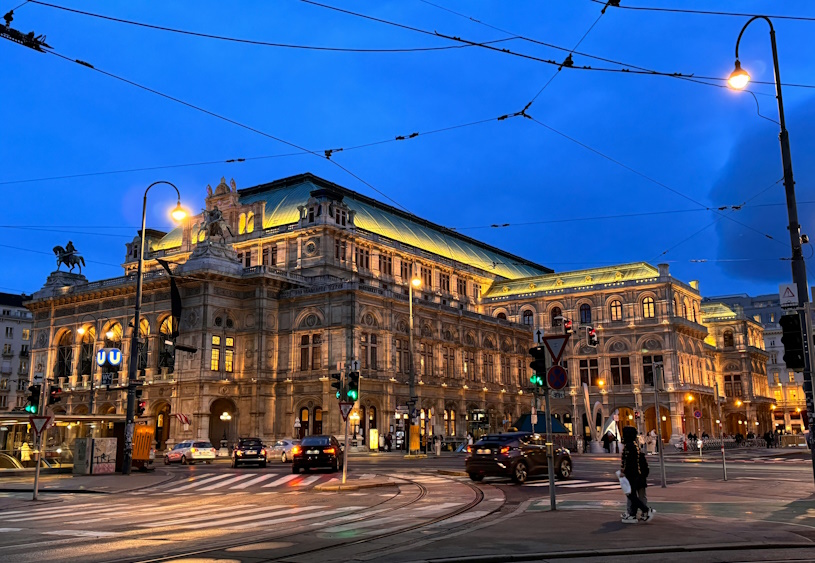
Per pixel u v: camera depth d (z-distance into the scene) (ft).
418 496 79.46
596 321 342.03
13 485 107.14
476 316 311.47
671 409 318.24
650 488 83.87
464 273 359.46
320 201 287.28
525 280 373.81
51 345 303.48
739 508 62.75
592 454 202.39
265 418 258.37
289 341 264.52
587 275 356.38
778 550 42.50
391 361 262.67
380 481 100.99
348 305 252.42
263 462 158.40
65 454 142.61
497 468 94.27
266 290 266.36
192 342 256.11
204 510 68.54
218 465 173.78
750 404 405.39
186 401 252.21
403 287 319.27
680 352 329.93
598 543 44.34
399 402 263.29
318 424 252.21
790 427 492.13
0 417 143.23
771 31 69.15
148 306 273.75
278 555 42.14
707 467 132.46
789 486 86.12
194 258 262.47
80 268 316.60
